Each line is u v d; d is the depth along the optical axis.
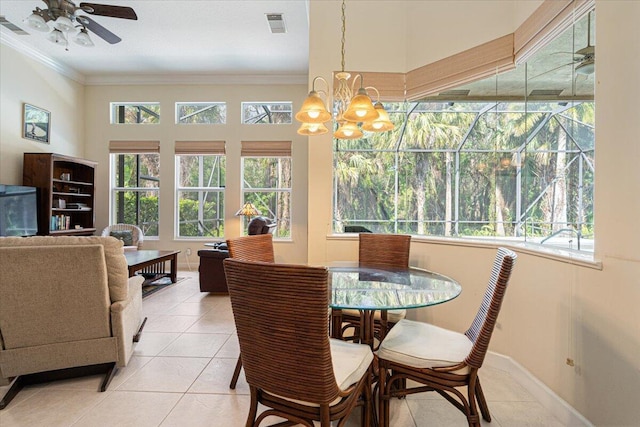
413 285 1.82
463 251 2.55
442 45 2.75
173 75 5.72
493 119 2.57
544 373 1.90
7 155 4.45
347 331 2.84
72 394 1.92
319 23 2.99
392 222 3.09
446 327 2.64
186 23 4.04
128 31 4.22
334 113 2.99
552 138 2.08
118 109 5.89
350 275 2.07
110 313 2.02
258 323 1.20
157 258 4.21
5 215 4.06
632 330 1.39
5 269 1.79
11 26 4.13
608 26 1.52
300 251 5.80
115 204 5.91
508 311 2.23
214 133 5.81
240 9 3.74
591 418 1.59
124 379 2.09
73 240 1.99
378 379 1.67
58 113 5.27
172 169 5.83
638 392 1.37
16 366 1.87
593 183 1.66
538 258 1.97
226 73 5.66
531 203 2.29
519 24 2.31
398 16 2.99
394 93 2.99
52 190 4.66
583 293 1.65
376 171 3.10
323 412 1.18
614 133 1.49
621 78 1.46
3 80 4.39
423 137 2.97
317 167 3.00
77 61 5.18
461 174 2.80
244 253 2.27
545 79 2.13
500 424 1.70
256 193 5.90
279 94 5.81
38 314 1.87
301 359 1.15
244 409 1.79
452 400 1.50
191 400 1.87
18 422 1.67
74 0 3.57
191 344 2.64
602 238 1.55
